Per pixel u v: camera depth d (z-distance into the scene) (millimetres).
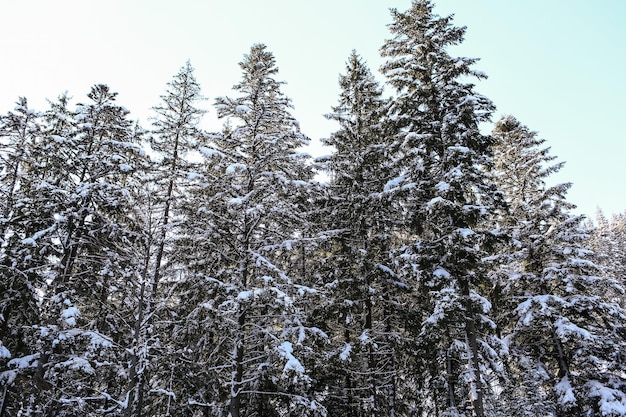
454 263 15758
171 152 19250
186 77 21188
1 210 17172
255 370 15797
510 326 21031
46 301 14609
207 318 14625
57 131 17734
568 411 18141
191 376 15523
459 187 15812
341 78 22047
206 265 16500
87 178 16344
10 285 15445
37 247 14969
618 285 19000
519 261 21531
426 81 18562
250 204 16219
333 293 17922
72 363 12953
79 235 16297
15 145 17469
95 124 17531
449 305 13758
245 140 17891
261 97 18953
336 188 20062
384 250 19172
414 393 20312
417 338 16359
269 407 17016
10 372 14070
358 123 20953
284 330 14773
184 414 15289
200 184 16141
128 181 16844
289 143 17422
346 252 18875
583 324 19500
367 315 18078
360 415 17781
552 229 20297
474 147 16812
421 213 16938
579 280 19375
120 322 17234
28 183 17000
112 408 13641
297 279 19000
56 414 14172
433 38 17797
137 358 13195
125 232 15125
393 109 18484
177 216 16406
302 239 16344
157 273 15484
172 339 15438
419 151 16766
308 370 15648
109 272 15359
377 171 20078
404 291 18219
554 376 19875
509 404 18703
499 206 16266
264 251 16484
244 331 15438
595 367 18969
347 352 15719
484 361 16484
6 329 16188
